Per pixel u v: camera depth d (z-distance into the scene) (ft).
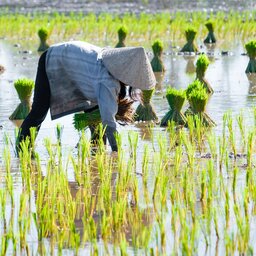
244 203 65.46
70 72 84.58
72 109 86.89
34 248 61.31
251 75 137.18
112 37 190.70
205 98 97.91
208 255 59.21
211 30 181.98
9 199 72.28
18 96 115.85
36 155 76.02
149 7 261.65
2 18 213.46
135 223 65.16
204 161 82.58
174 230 61.87
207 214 63.57
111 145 82.79
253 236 61.87
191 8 255.09
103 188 69.36
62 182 69.56
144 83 81.00
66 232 63.82
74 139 93.66
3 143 92.99
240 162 82.17
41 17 222.69
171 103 100.48
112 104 81.82
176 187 73.72
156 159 78.33
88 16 216.33
